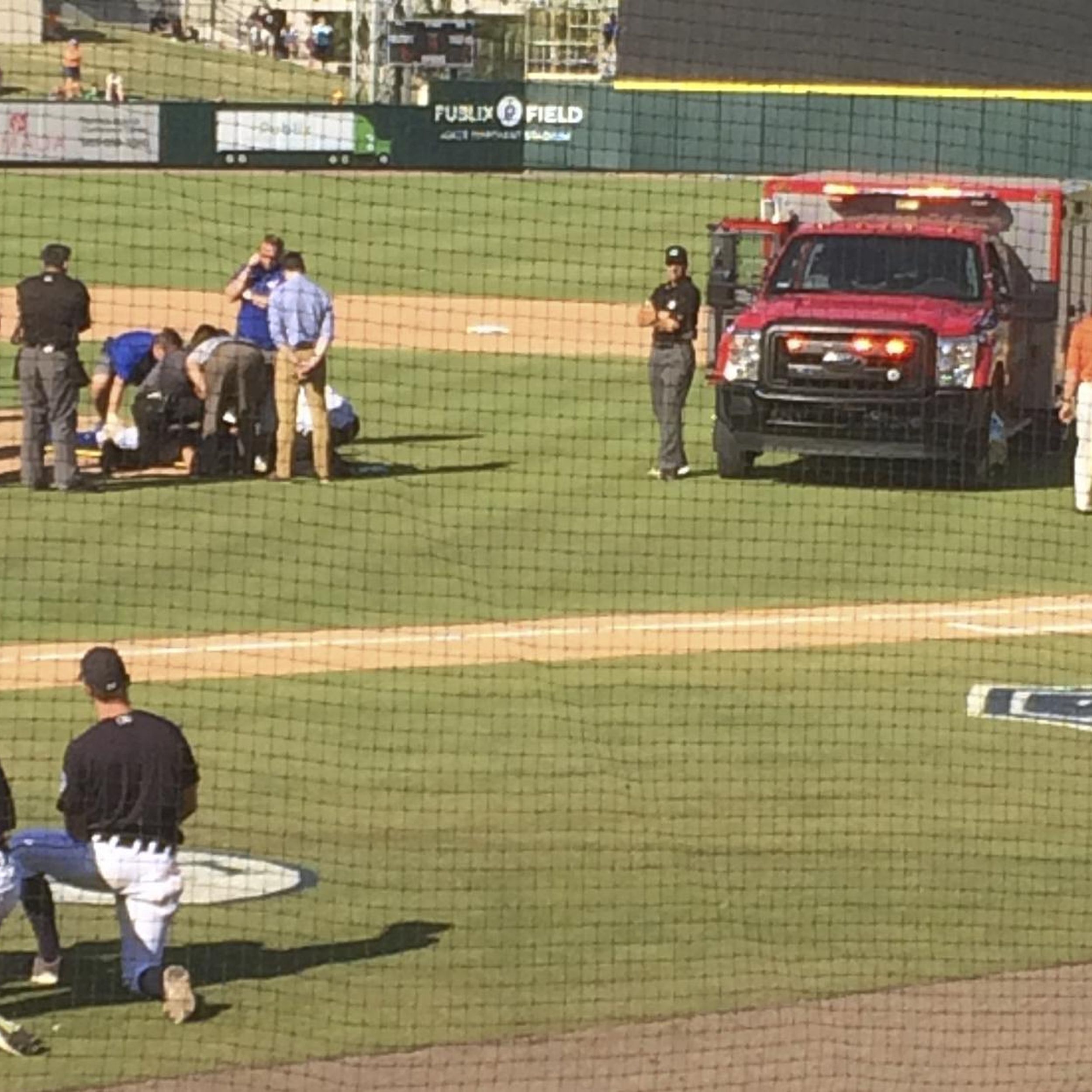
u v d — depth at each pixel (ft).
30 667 58.34
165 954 38.29
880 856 44.86
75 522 76.89
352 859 43.75
